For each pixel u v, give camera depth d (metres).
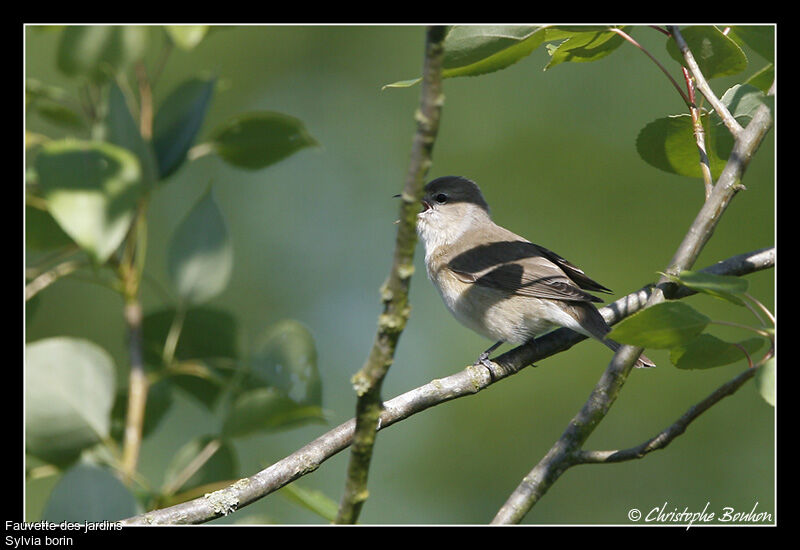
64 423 6.90
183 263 7.90
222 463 7.65
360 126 17.70
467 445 14.98
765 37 6.94
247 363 8.00
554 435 14.66
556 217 16.44
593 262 16.03
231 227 16.80
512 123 17.28
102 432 6.97
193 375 8.18
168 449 13.73
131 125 7.09
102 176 6.54
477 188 11.96
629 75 17.19
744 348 6.18
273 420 7.54
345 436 6.74
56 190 6.42
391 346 5.07
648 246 15.99
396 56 18.08
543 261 10.33
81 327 14.84
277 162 8.47
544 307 9.59
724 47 7.00
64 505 6.33
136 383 7.41
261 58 17.69
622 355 6.16
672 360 6.31
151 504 6.88
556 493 14.28
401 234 4.83
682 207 16.17
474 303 10.48
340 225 17.09
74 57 7.74
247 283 16.45
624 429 14.68
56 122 8.09
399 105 17.94
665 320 5.40
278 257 16.72
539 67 17.64
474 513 14.54
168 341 7.86
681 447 14.56
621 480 14.38
